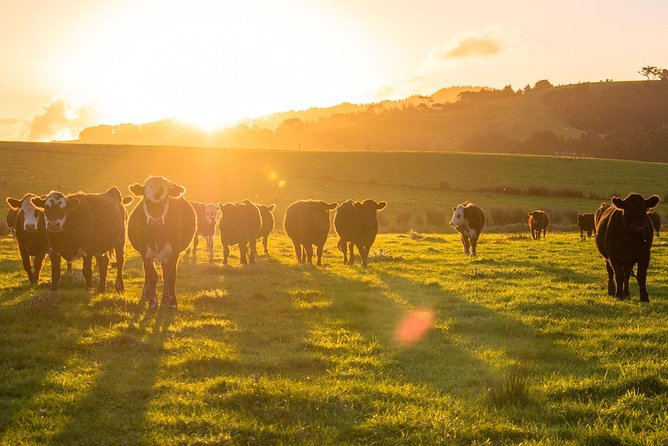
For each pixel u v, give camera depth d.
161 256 12.73
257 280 17.05
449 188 79.81
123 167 87.81
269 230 26.09
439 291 15.59
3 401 7.13
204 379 8.18
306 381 8.12
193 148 118.69
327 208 21.30
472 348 10.17
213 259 22.88
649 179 88.25
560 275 18.23
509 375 8.12
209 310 12.69
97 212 14.05
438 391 7.87
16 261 19.97
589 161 104.50
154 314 12.02
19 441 6.05
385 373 8.68
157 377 8.16
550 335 11.03
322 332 10.99
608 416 7.00
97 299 12.77
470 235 24.48
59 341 9.62
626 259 14.15
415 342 10.52
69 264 17.48
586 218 37.69
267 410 6.96
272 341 10.40
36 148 101.06
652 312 12.77
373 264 21.28
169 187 12.51
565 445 6.17
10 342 9.62
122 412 6.94
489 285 16.45
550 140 198.25
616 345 10.12
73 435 6.30
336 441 6.26
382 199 68.94
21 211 15.08
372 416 6.92
